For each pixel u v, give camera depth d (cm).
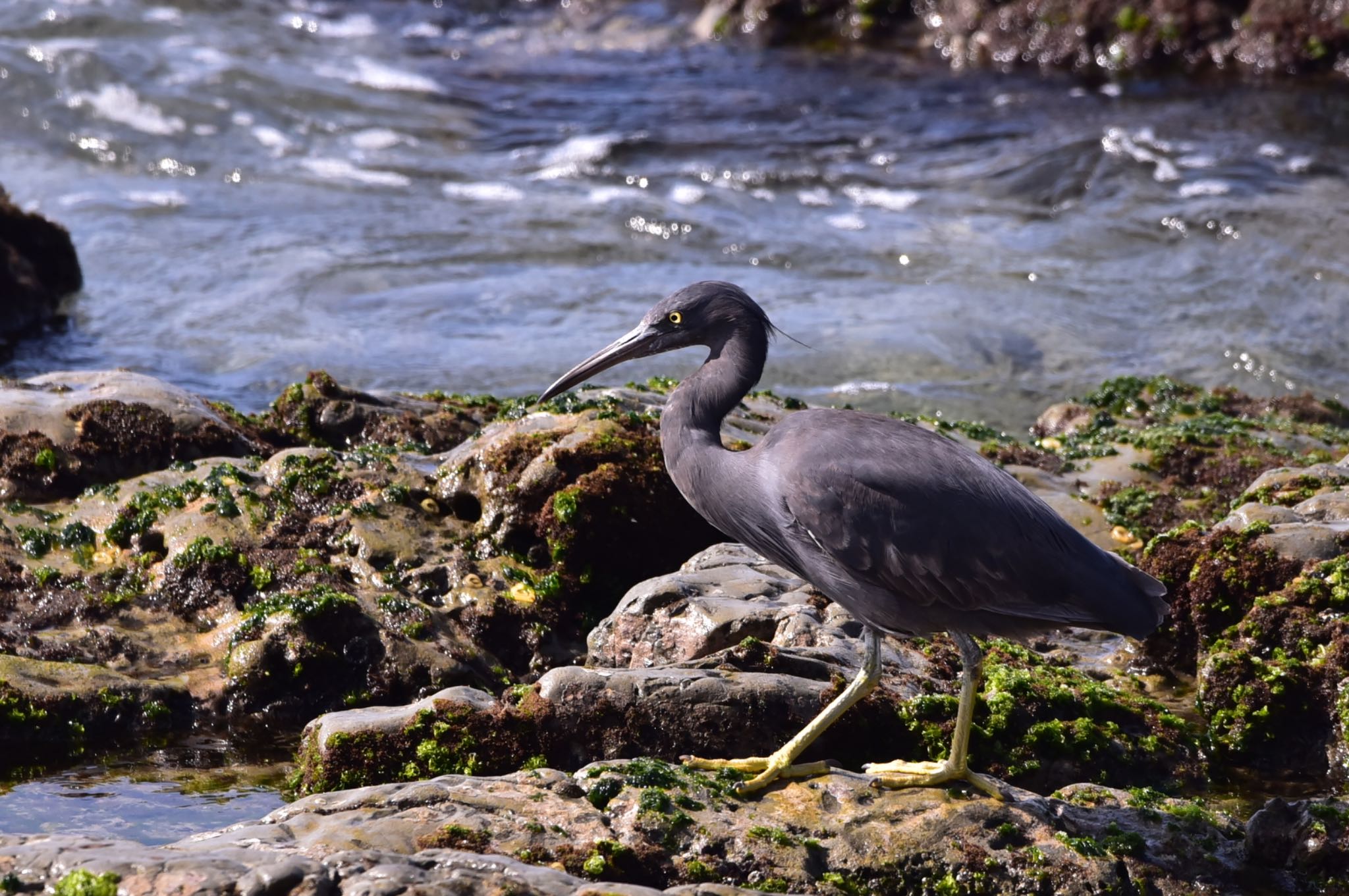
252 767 993
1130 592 867
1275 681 1019
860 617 891
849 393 1798
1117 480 1416
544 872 705
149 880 664
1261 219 2341
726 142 2788
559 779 824
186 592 1129
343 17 3600
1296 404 1695
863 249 2294
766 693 918
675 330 970
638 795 810
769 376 1847
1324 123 2788
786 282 2164
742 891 723
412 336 1944
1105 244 2316
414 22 3653
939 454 874
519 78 3225
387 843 746
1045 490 1384
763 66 3328
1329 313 2059
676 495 1197
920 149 2758
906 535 853
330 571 1133
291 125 2762
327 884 669
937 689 995
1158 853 839
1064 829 839
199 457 1279
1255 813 870
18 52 2797
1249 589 1096
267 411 1468
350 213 2389
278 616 1066
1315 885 829
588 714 912
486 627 1116
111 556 1157
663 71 3303
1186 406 1675
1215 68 3116
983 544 848
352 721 929
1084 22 3212
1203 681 1052
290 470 1214
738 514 920
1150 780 970
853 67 3300
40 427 1238
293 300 2045
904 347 1934
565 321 2009
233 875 670
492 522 1185
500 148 2762
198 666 1080
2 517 1166
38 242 1991
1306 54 3034
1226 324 2033
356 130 2775
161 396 1307
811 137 2825
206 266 2155
